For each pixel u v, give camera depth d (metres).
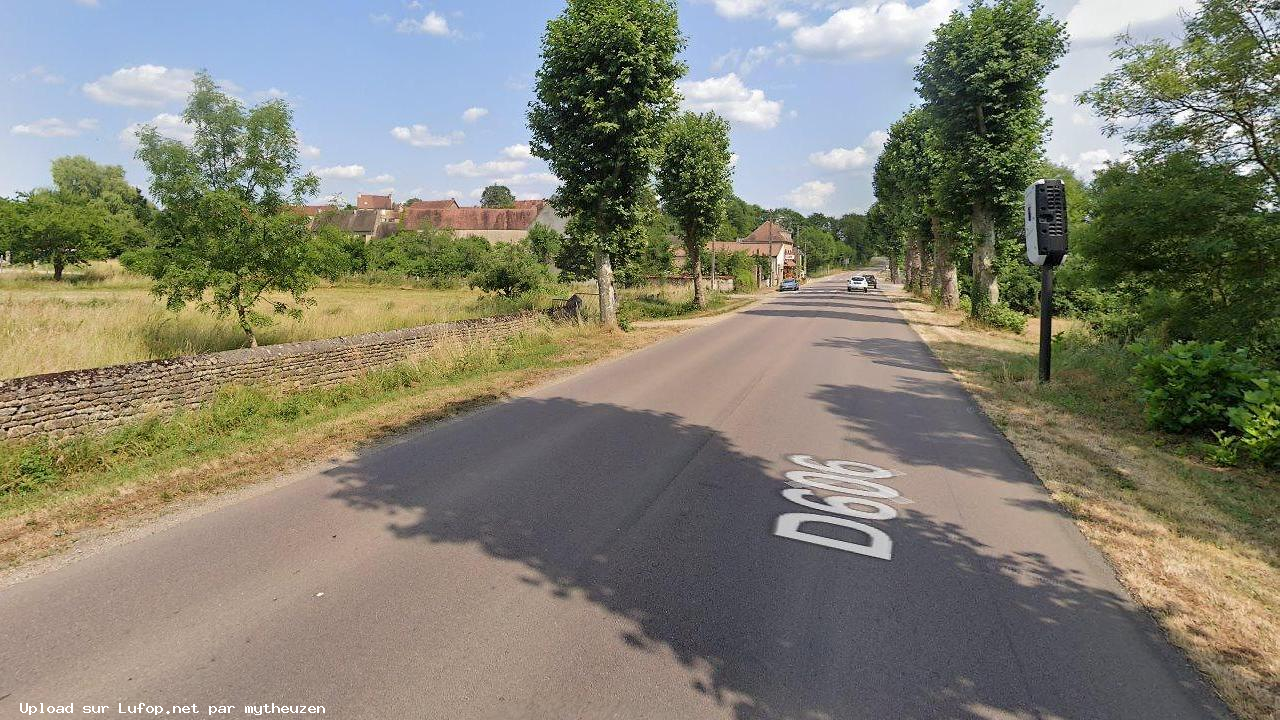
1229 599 3.52
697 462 5.98
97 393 6.94
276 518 4.64
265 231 10.47
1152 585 3.68
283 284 10.74
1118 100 10.08
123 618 3.28
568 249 34.59
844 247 140.50
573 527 4.48
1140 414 7.71
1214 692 2.76
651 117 16.77
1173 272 10.12
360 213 76.75
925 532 4.42
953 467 5.88
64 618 3.28
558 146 17.28
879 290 54.03
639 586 3.65
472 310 20.89
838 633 3.18
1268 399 5.84
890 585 3.67
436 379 10.56
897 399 8.84
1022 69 18.41
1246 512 4.75
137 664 2.90
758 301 37.38
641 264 39.22
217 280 9.83
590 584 3.67
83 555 4.03
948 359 12.60
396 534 4.36
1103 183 10.84
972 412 8.06
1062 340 13.79
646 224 18.53
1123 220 9.99
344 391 9.49
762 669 2.89
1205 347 6.93
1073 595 3.57
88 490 5.34
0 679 2.78
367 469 5.79
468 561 3.95
